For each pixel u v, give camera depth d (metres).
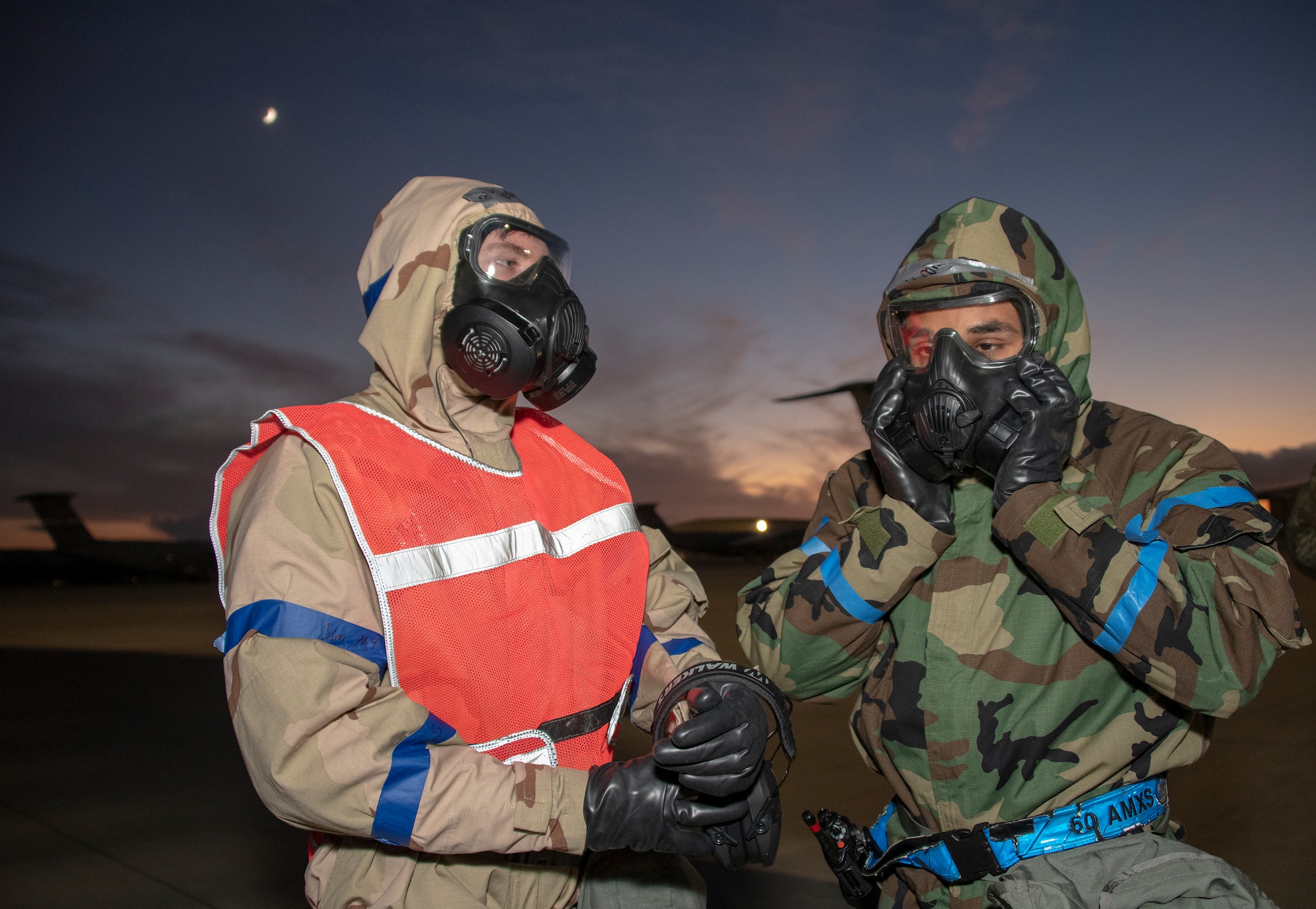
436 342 1.11
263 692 0.84
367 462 0.98
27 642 10.66
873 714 1.26
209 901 2.70
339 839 0.98
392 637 0.93
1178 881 1.01
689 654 1.23
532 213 1.15
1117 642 1.04
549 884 1.06
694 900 1.15
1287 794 3.36
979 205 1.24
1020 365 1.14
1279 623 0.99
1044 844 1.11
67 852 3.17
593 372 1.17
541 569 1.08
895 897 1.29
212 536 1.01
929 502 1.19
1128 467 1.20
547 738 1.04
